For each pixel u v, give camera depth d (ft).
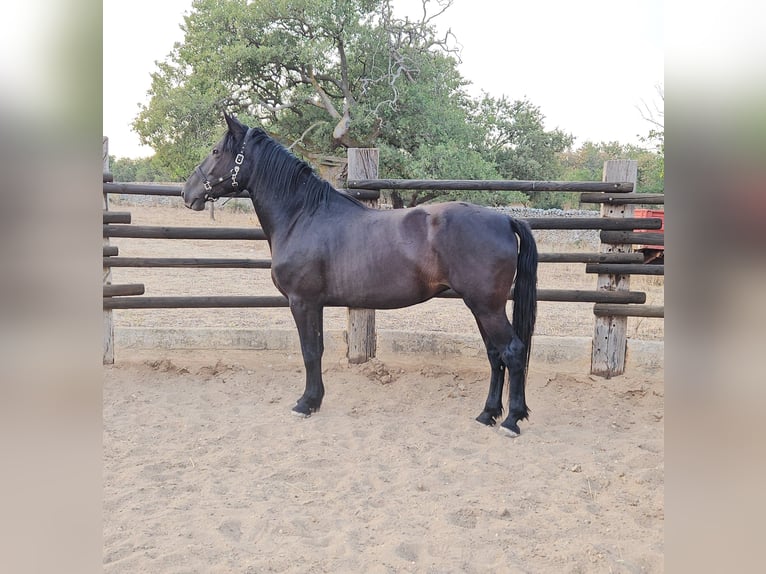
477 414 12.63
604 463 10.25
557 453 10.69
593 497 9.01
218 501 8.61
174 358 15.55
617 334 14.53
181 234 14.93
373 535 7.75
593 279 29.55
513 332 11.32
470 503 8.70
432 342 15.30
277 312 21.49
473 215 11.18
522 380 11.33
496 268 10.95
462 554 7.32
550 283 28.02
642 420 12.37
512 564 7.09
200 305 15.06
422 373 14.75
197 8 49.75
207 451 10.49
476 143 48.39
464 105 52.06
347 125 45.62
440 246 11.16
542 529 7.98
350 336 15.37
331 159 49.52
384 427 11.80
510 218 11.35
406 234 11.48
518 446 10.98
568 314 23.26
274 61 48.03
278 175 12.36
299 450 10.61
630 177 14.11
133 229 14.70
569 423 12.21
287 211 12.34
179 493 8.86
